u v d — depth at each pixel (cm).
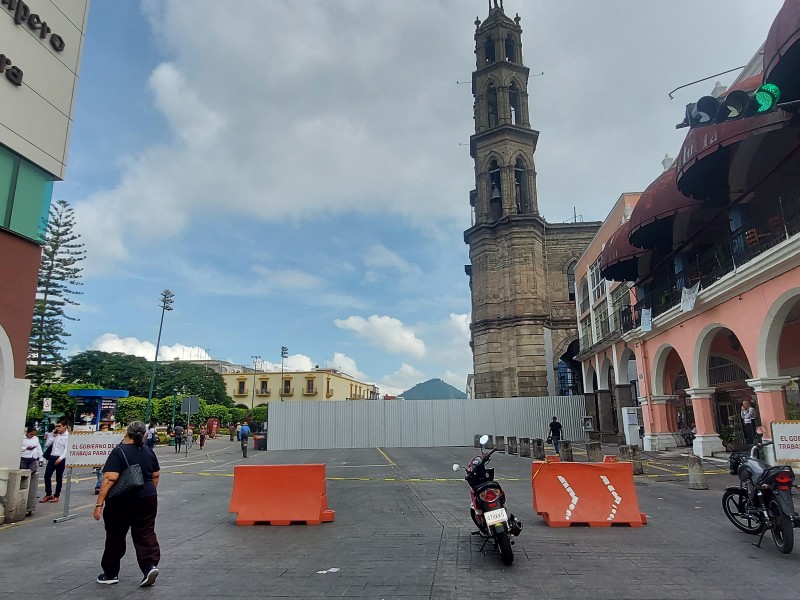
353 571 551
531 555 605
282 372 9131
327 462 2117
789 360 1705
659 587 490
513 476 1470
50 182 1251
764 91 679
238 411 6581
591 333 3106
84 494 1230
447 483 1341
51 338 4409
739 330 1411
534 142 4356
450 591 485
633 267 2148
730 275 1365
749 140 1305
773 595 467
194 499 1122
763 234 1298
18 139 1144
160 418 4666
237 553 637
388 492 1180
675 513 870
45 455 1200
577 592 479
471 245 4197
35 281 1184
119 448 541
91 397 3030
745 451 1441
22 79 1161
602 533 721
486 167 4278
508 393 3794
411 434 3241
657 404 2134
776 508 616
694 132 1245
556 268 4122
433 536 712
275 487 845
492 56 4638
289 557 614
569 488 795
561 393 4259
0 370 1076
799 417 1436
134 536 529
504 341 3888
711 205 1512
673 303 1877
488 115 4444
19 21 1152
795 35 854
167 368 7219
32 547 692
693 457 1159
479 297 4056
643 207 1670
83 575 556
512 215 3966
